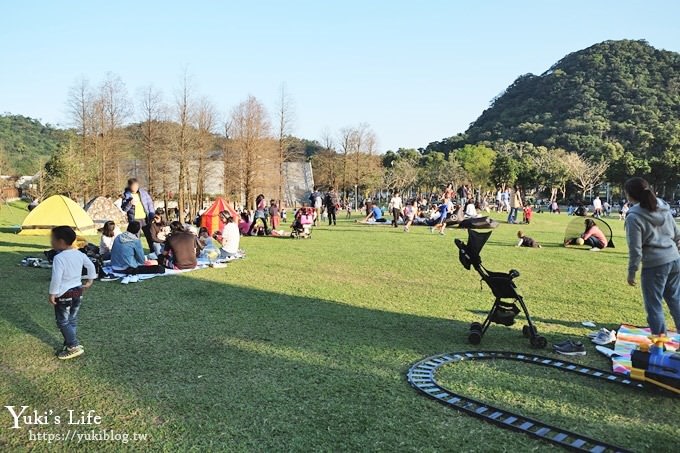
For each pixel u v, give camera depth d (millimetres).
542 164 68750
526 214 28562
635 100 104875
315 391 4590
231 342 5977
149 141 44188
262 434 3791
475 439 3771
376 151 67312
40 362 5266
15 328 6434
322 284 9664
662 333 5555
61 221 17484
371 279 10273
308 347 5832
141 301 8008
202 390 4578
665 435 3889
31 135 112688
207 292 8750
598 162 74250
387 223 28359
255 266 11742
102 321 6816
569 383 4910
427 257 13602
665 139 75750
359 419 4051
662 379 4633
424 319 7184
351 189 69438
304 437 3752
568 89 118125
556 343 6117
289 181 68938
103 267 10242
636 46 126125
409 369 5156
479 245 6238
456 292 9062
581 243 16547
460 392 4637
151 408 4211
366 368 5199
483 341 6211
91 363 5246
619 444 3732
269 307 7750
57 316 5402
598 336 6188
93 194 44812
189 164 46906
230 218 13320
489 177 65688
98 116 44781
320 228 24500
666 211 5641
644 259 5621
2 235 17312
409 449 3604
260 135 47250
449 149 124188
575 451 3617
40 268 10734
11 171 67438
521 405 4391
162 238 13367
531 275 11000
